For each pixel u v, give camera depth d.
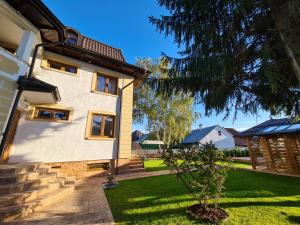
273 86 3.66
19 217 3.81
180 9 4.66
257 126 13.77
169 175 8.76
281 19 3.24
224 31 4.19
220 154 4.01
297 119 5.83
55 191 5.37
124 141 9.90
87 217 3.91
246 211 4.05
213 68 4.14
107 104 9.85
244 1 3.38
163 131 21.67
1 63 4.46
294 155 9.77
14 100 4.77
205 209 4.00
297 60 3.01
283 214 3.87
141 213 4.09
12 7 4.78
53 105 8.18
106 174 8.91
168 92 5.20
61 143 8.07
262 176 8.73
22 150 7.14
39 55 8.13
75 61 9.31
